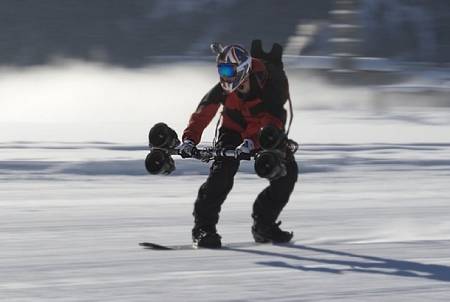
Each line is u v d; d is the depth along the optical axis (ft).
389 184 127.85
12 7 649.61
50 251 74.43
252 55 75.36
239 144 75.56
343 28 404.16
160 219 95.40
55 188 118.83
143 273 64.28
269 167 66.64
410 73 413.39
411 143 184.85
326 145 174.81
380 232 89.10
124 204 106.22
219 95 75.82
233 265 67.92
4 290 57.98
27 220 92.89
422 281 62.44
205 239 76.64
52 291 57.72
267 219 79.56
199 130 75.61
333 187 124.16
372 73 396.57
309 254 73.61
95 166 136.98
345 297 57.06
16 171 132.26
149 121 263.49
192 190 119.34
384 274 64.90
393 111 311.27
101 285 59.77
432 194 118.83
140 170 135.74
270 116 71.87
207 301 55.31
